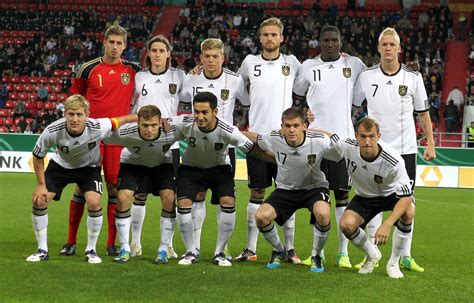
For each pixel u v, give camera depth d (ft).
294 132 22.52
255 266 23.95
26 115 89.15
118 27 26.55
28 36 105.50
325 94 25.46
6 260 23.89
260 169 25.32
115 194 26.27
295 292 19.67
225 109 25.85
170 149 24.67
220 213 24.22
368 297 19.26
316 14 102.99
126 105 26.73
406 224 22.41
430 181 67.51
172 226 24.35
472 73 96.22
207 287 20.03
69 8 112.88
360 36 98.48
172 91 26.21
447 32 101.35
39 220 23.99
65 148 23.36
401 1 109.60
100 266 23.06
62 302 18.07
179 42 101.65
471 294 19.93
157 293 19.13
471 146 73.10
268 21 25.89
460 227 37.55
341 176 24.84
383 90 24.77
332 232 34.01
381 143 22.11
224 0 109.09
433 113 86.43
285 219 23.88
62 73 97.55
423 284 21.30
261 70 26.05
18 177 66.13
